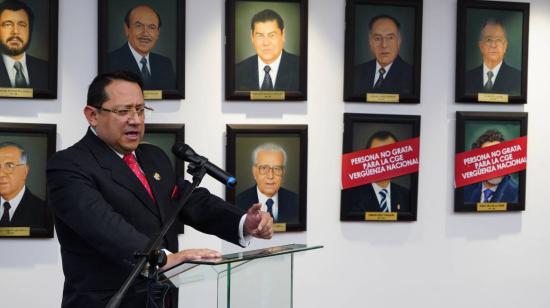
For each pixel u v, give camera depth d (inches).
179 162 130.9
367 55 136.8
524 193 143.6
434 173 141.2
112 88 79.4
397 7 137.1
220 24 132.8
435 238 141.9
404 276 140.9
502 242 144.7
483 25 140.3
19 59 126.6
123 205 78.5
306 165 135.3
